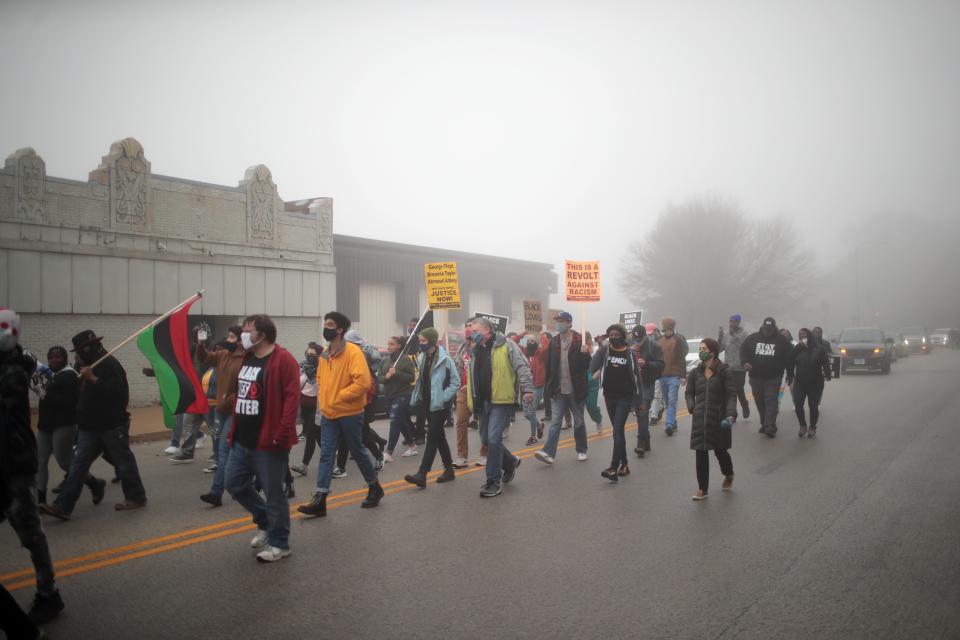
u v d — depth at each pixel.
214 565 5.69
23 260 14.91
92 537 6.49
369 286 26.50
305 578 5.38
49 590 4.63
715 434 7.83
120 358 16.53
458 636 4.36
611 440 12.35
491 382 8.17
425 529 6.71
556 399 9.94
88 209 16.02
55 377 7.23
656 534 6.51
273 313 19.84
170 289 17.42
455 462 10.21
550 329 14.30
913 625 4.53
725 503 7.67
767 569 5.57
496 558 5.85
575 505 7.63
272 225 19.84
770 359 12.31
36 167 15.18
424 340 8.66
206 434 13.23
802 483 8.63
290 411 5.66
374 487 7.55
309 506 7.13
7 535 6.53
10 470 4.42
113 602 4.91
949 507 7.42
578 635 4.38
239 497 5.93
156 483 8.98
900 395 19.25
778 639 4.32
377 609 4.78
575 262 14.80
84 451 7.14
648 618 4.63
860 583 5.26
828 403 17.59
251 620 4.60
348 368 7.19
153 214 17.22
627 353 8.95
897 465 9.65
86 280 15.89
